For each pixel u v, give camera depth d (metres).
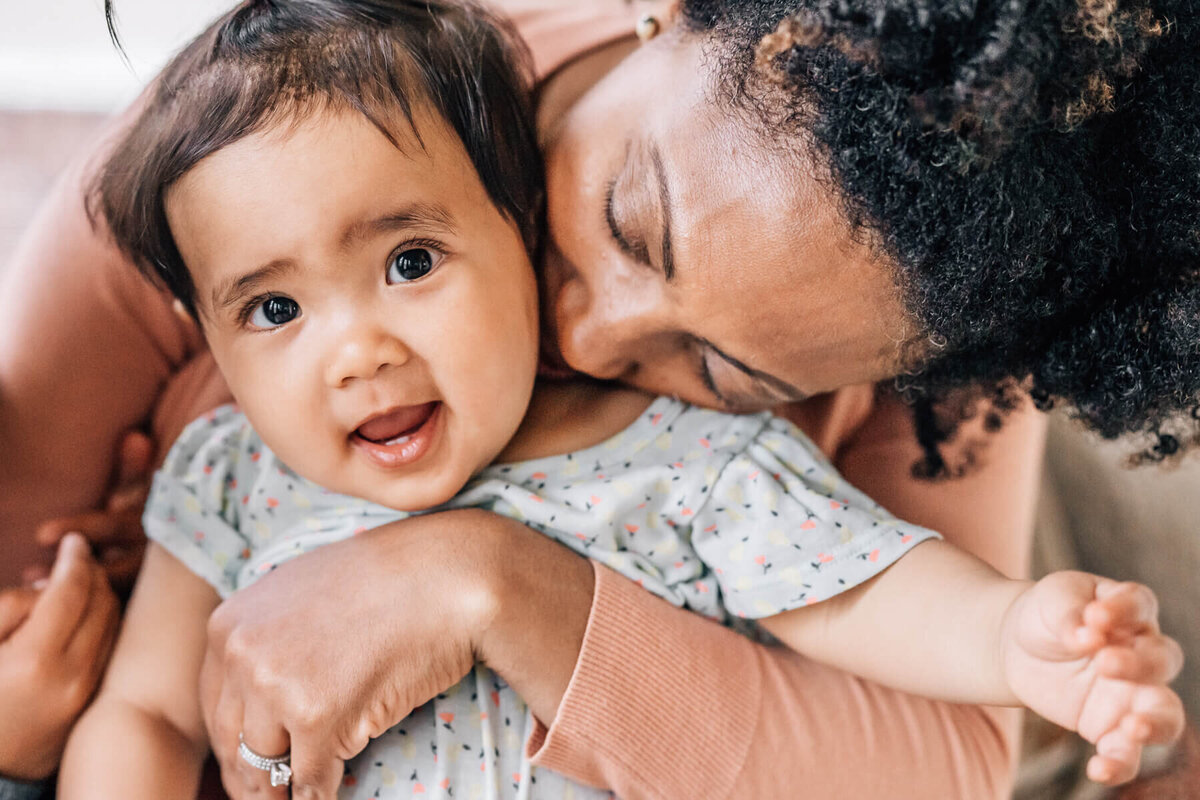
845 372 0.85
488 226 0.90
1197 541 1.61
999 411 1.13
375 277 0.86
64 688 0.99
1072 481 1.67
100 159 1.09
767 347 0.82
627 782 0.88
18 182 1.85
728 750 0.89
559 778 0.94
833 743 0.92
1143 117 0.74
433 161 0.87
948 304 0.75
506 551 0.90
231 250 0.84
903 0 0.64
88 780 0.96
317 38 0.87
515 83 1.02
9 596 1.03
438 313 0.86
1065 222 0.74
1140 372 0.84
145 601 1.06
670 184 0.78
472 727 0.94
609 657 0.88
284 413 0.89
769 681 0.94
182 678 1.03
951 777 0.97
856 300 0.76
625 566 0.98
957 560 0.92
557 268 0.93
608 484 1.00
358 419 0.87
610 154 0.85
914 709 1.00
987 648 0.83
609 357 0.91
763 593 0.97
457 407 0.89
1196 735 1.44
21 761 0.98
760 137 0.73
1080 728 0.72
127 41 2.05
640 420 1.03
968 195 0.69
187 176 0.84
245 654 0.86
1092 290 0.82
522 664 0.87
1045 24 0.63
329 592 0.88
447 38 0.94
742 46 0.75
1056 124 0.68
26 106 1.98
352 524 1.01
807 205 0.72
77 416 1.10
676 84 0.81
